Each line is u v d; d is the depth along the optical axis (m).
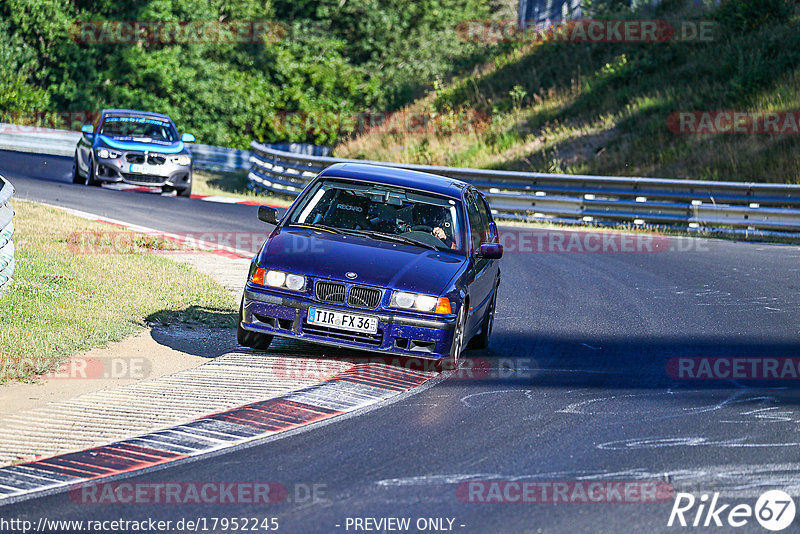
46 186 75.75
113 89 151.62
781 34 106.00
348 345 29.48
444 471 20.70
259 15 179.50
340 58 175.75
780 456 22.31
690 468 21.31
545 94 119.38
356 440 22.83
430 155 110.94
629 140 97.19
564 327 39.16
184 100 156.62
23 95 146.12
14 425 22.89
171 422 23.72
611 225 76.56
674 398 27.98
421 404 26.47
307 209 33.47
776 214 69.62
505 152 106.50
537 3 155.00
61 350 29.70
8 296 34.53
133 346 31.52
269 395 26.64
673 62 112.12
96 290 37.97
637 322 40.31
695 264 57.12
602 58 122.62
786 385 29.88
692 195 73.69
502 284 49.47
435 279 30.12
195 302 38.44
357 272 29.80
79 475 19.86
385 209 33.44
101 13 154.62
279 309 29.77
